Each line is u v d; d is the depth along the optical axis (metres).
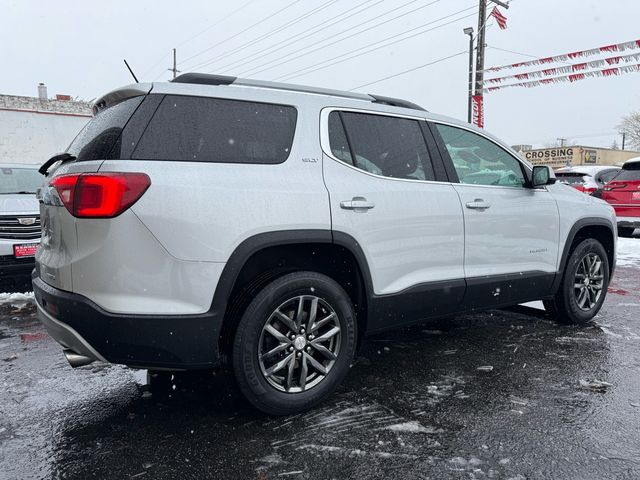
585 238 4.34
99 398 2.82
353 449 2.25
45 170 2.90
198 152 2.39
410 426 2.47
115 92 2.53
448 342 3.79
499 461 2.16
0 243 5.05
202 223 2.28
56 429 2.46
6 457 2.20
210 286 2.30
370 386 2.96
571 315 4.17
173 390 2.92
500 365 3.30
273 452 2.23
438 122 3.44
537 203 3.81
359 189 2.81
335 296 2.68
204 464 2.14
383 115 3.15
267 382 2.50
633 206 9.84
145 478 2.04
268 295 2.45
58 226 2.36
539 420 2.53
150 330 2.21
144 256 2.19
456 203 3.27
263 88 2.74
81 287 2.23
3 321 4.50
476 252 3.39
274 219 2.46
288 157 2.64
